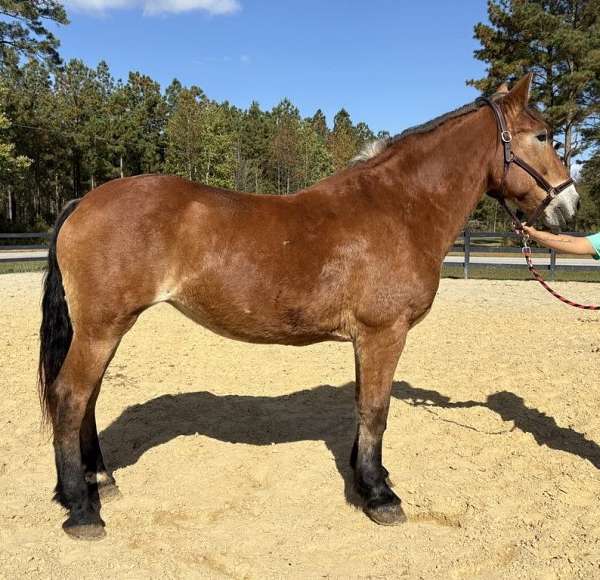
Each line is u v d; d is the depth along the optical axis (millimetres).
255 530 3135
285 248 3016
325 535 3102
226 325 3105
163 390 5457
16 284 12227
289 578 2713
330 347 7250
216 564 2854
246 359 6621
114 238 2883
